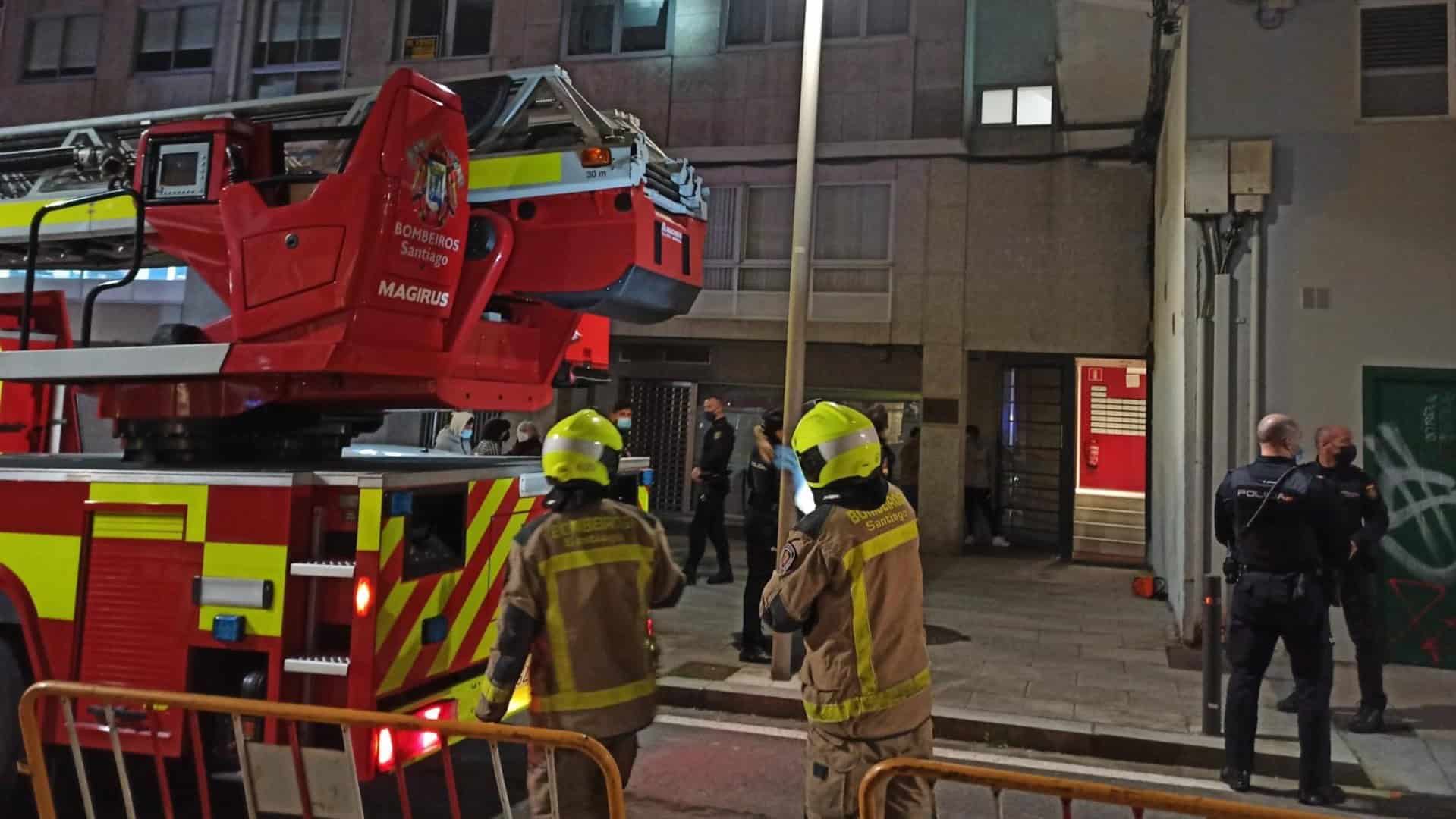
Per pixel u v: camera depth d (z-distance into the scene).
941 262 13.73
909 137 14.00
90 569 3.76
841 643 2.90
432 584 3.80
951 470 13.52
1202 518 7.94
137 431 4.62
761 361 15.06
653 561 3.23
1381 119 7.77
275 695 3.45
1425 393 7.55
